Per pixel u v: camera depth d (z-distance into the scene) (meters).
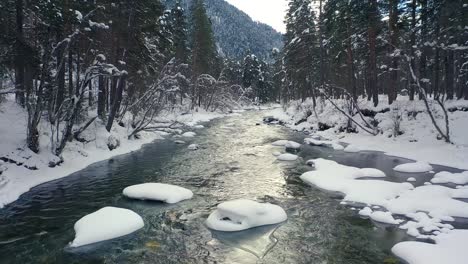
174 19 43.31
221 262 7.93
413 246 8.31
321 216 10.82
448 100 25.48
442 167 16.84
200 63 47.66
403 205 11.22
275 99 86.19
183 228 9.82
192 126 35.22
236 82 79.25
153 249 8.54
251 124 38.50
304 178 14.95
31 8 16.95
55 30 16.52
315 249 8.56
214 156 19.84
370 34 26.89
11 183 12.67
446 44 23.05
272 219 10.27
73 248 8.51
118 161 18.17
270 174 15.89
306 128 32.12
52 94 15.83
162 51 30.94
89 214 10.03
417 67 26.91
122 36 22.16
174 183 14.20
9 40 15.43
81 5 19.38
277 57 68.88
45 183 13.81
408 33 25.08
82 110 19.78
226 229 9.62
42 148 15.73
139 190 12.27
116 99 21.45
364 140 23.88
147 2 22.25
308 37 36.72
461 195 12.21
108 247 8.62
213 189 13.52
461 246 8.28
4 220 10.16
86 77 15.73
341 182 13.96
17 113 17.62
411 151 19.89
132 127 24.64
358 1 26.16
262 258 8.10
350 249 8.56
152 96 25.81
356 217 10.71
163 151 21.22
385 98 32.22
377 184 13.57
